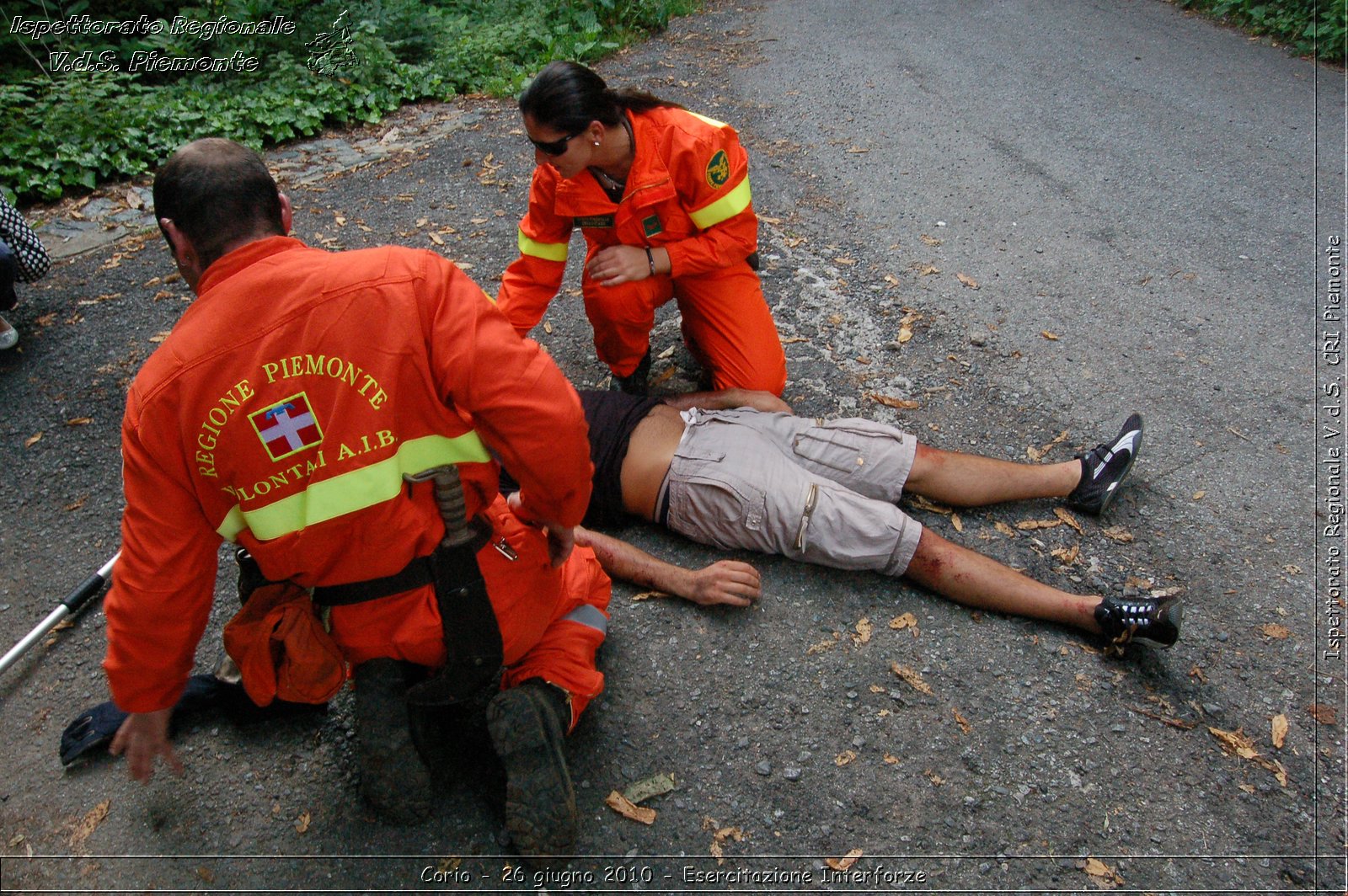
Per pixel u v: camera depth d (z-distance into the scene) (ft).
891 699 8.17
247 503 5.74
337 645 6.60
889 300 14.17
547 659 7.27
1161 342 13.28
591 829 7.20
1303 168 18.88
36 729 8.13
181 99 20.17
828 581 9.30
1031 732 7.89
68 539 10.16
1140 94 22.85
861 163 18.94
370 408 5.70
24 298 14.37
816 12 30.48
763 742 7.83
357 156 19.35
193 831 7.25
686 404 10.37
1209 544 9.87
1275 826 7.23
